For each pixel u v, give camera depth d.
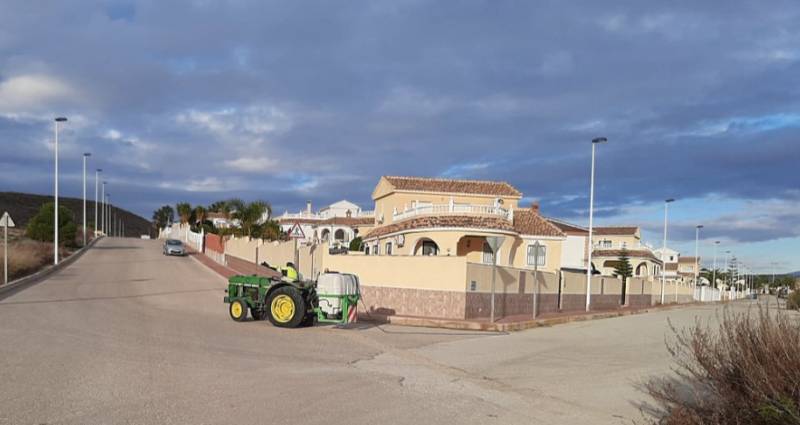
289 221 80.19
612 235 74.38
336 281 17.34
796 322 6.11
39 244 44.00
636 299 44.62
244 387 8.91
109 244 68.25
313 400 8.30
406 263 22.30
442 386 9.87
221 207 61.53
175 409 7.46
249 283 17.97
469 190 43.66
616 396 9.45
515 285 25.31
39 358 10.29
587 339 17.64
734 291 106.38
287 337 14.88
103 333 13.55
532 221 41.19
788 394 5.52
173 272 36.44
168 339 13.22
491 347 15.20
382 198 46.09
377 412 7.84
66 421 6.77
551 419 7.95
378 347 14.15
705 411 6.45
